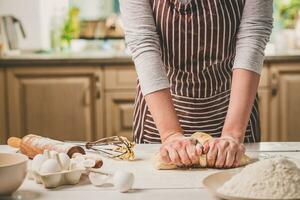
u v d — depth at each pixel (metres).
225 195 0.86
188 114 1.54
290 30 3.31
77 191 0.98
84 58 2.93
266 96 2.96
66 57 2.95
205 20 1.47
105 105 2.98
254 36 1.41
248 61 1.37
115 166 1.17
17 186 0.94
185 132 1.55
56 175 0.99
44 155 1.06
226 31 1.48
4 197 0.92
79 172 1.02
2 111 3.02
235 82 1.37
